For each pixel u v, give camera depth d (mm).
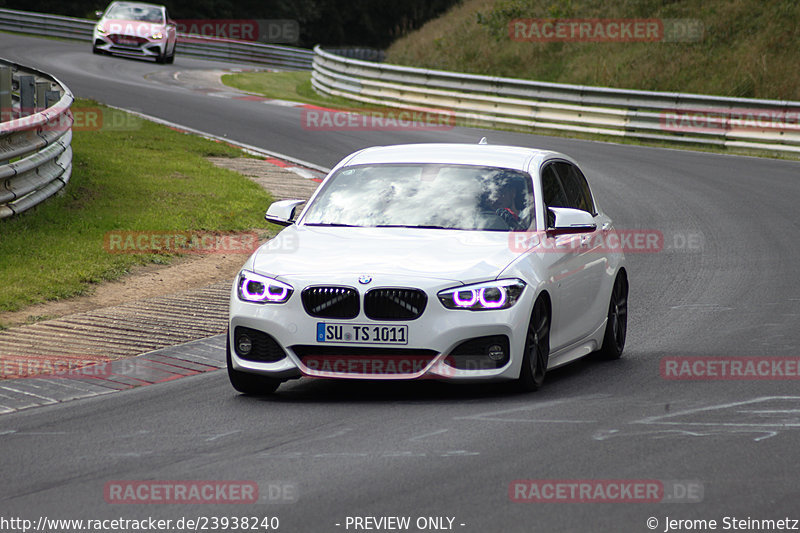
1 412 25203
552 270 26953
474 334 24797
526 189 28844
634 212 62188
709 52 119688
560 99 102688
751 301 39812
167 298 38938
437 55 143750
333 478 19062
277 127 89312
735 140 93688
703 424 22797
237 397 26469
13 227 45062
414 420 23438
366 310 24828
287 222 28938
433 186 29141
